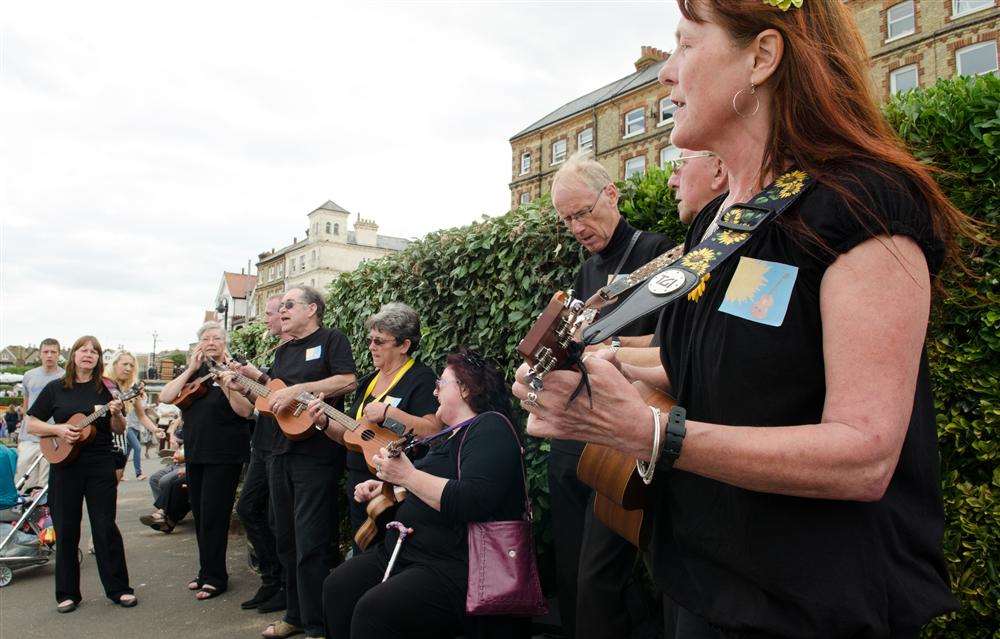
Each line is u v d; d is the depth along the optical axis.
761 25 1.05
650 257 2.75
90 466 4.95
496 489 2.65
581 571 2.62
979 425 2.24
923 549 1.00
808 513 0.97
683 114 1.19
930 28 21.67
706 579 1.11
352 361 4.47
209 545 5.14
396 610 2.54
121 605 4.95
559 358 0.98
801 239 0.95
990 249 2.21
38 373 7.52
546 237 3.73
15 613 4.83
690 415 1.14
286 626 4.22
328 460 4.06
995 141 2.22
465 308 4.34
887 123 1.09
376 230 72.31
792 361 0.96
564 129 36.78
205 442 5.09
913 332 0.89
